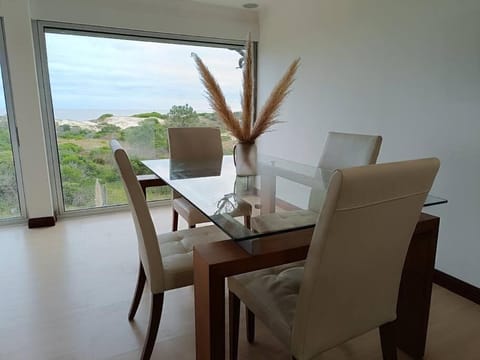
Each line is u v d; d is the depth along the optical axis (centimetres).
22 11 295
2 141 320
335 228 94
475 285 205
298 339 110
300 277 142
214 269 107
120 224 337
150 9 348
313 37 319
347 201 90
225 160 285
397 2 234
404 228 112
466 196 204
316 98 323
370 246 106
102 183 373
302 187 193
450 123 208
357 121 278
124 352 164
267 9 382
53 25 321
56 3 312
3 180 328
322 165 243
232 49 408
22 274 237
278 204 164
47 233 312
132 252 273
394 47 239
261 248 116
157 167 255
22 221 337
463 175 204
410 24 227
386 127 252
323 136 318
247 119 206
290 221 138
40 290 217
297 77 345
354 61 275
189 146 297
